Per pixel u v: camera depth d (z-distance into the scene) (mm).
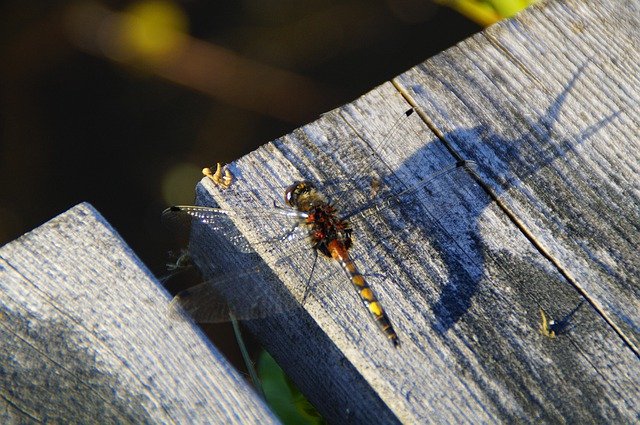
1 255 425
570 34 466
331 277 437
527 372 427
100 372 417
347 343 429
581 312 433
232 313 439
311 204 442
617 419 423
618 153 450
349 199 445
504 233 441
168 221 453
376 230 441
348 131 451
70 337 419
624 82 459
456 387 425
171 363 418
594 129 453
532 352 428
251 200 446
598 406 424
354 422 442
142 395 415
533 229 441
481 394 424
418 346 428
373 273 436
